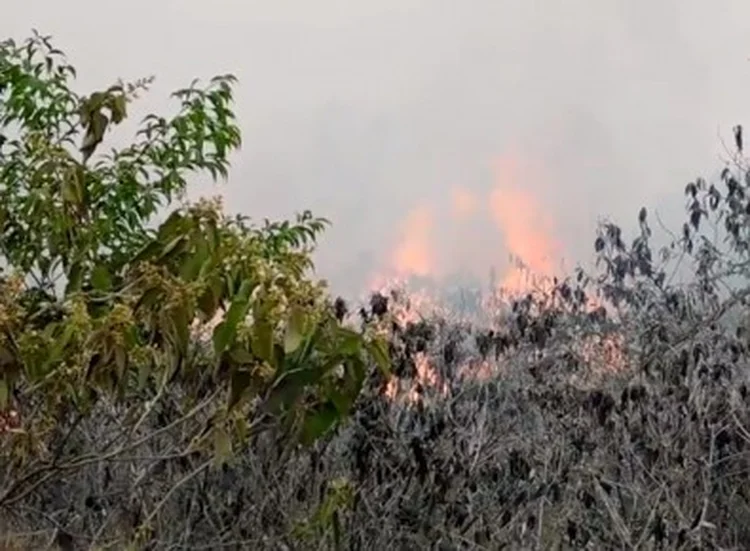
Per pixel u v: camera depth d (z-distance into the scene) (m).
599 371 20.98
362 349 12.02
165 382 10.07
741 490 18.55
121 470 17.02
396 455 18.11
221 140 15.12
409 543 17.64
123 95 12.61
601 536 17.91
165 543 16.44
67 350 9.34
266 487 17.73
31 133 12.82
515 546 17.83
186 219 10.02
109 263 11.79
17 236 12.34
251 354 9.62
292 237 15.54
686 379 19.06
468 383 20.12
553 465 19.06
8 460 11.29
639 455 18.59
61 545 16.17
